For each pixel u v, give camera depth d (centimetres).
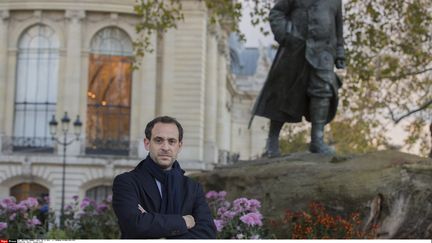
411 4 2208
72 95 4878
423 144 2912
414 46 2316
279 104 1139
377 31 2258
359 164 953
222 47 6066
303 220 868
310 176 968
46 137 4919
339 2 1117
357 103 2758
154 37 4906
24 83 4959
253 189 1037
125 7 4894
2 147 4872
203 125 5050
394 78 2397
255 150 9175
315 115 1103
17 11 4938
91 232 1398
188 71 4897
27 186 4850
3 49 4909
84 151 4850
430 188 909
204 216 555
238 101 9200
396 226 909
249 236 861
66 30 4928
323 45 1091
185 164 4766
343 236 840
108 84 4944
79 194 4766
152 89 4897
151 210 534
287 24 1108
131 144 4888
